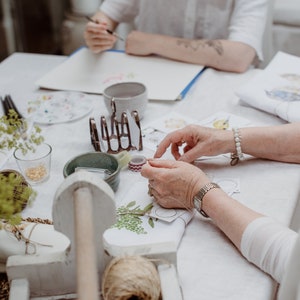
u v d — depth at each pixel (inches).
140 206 38.3
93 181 27.6
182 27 75.2
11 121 38.9
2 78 64.1
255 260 32.9
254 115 52.6
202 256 34.1
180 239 35.6
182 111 54.1
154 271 29.0
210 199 36.2
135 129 46.3
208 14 72.6
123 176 42.8
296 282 30.0
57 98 57.6
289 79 56.5
